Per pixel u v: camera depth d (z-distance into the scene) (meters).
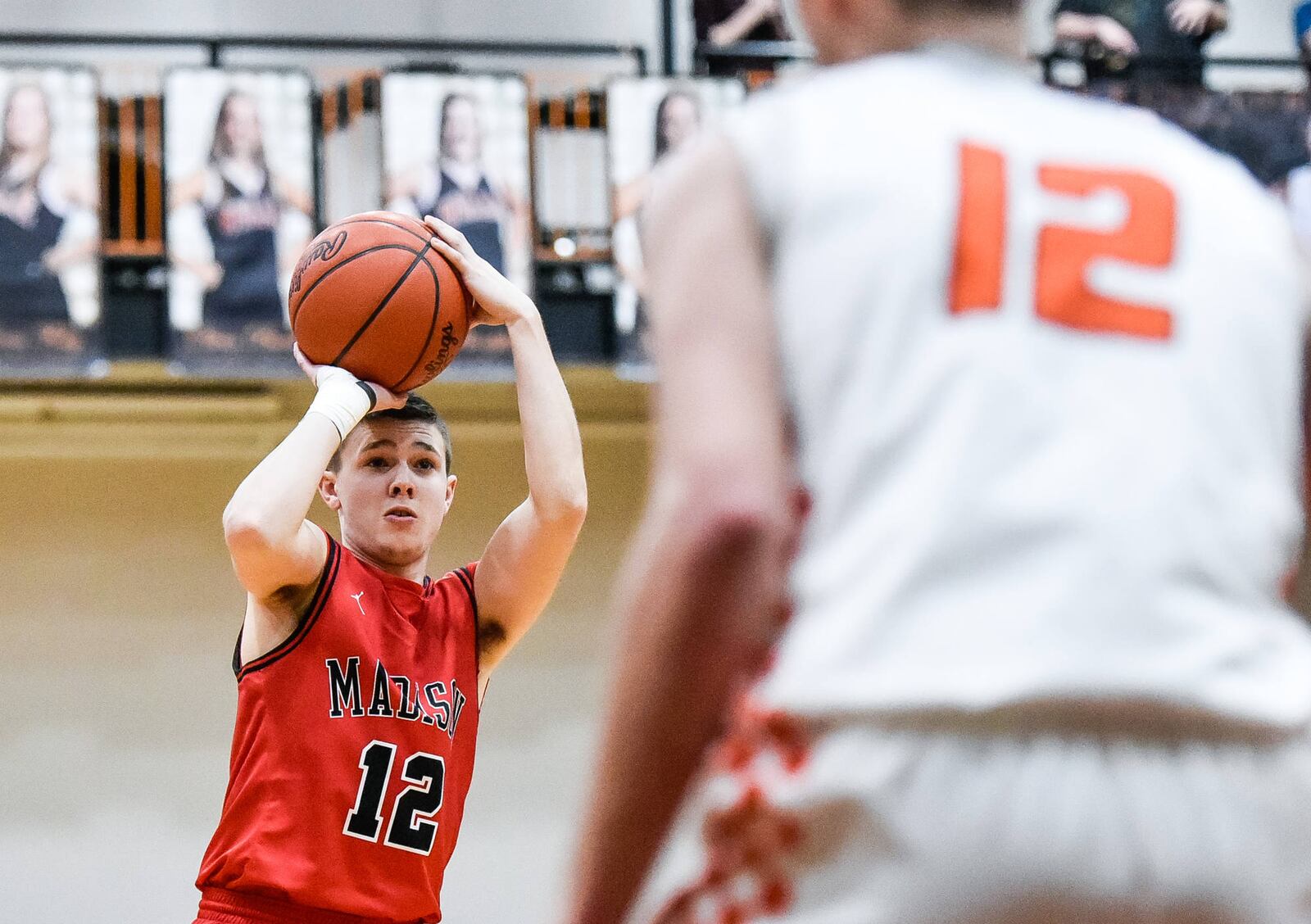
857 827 1.35
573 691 12.74
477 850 12.30
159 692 12.32
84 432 12.48
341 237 4.70
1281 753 1.41
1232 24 13.76
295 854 4.44
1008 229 1.47
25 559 12.37
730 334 1.42
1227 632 1.40
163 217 11.34
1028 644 1.35
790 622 1.44
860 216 1.46
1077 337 1.45
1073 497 1.39
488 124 11.08
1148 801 1.34
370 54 13.21
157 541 12.57
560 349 11.25
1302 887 1.39
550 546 4.80
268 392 12.55
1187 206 1.53
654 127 11.20
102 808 12.01
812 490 1.45
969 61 1.57
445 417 13.00
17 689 12.14
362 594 4.73
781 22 11.94
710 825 1.45
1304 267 1.62
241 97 10.89
